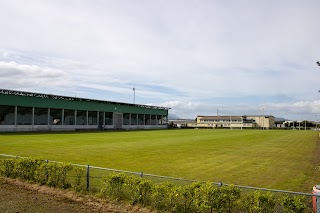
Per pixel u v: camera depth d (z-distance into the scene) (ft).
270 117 476.95
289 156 74.28
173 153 76.89
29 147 83.97
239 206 27.94
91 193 35.24
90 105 212.02
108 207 30.89
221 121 473.26
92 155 70.74
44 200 32.68
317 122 498.69
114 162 61.16
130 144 100.73
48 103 178.91
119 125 241.96
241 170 53.98
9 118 158.10
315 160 67.46
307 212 27.07
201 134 176.76
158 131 212.23
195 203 28.35
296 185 43.01
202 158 68.33
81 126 203.41
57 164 38.65
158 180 42.27
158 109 299.79
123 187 33.30
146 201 31.22
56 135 138.31
